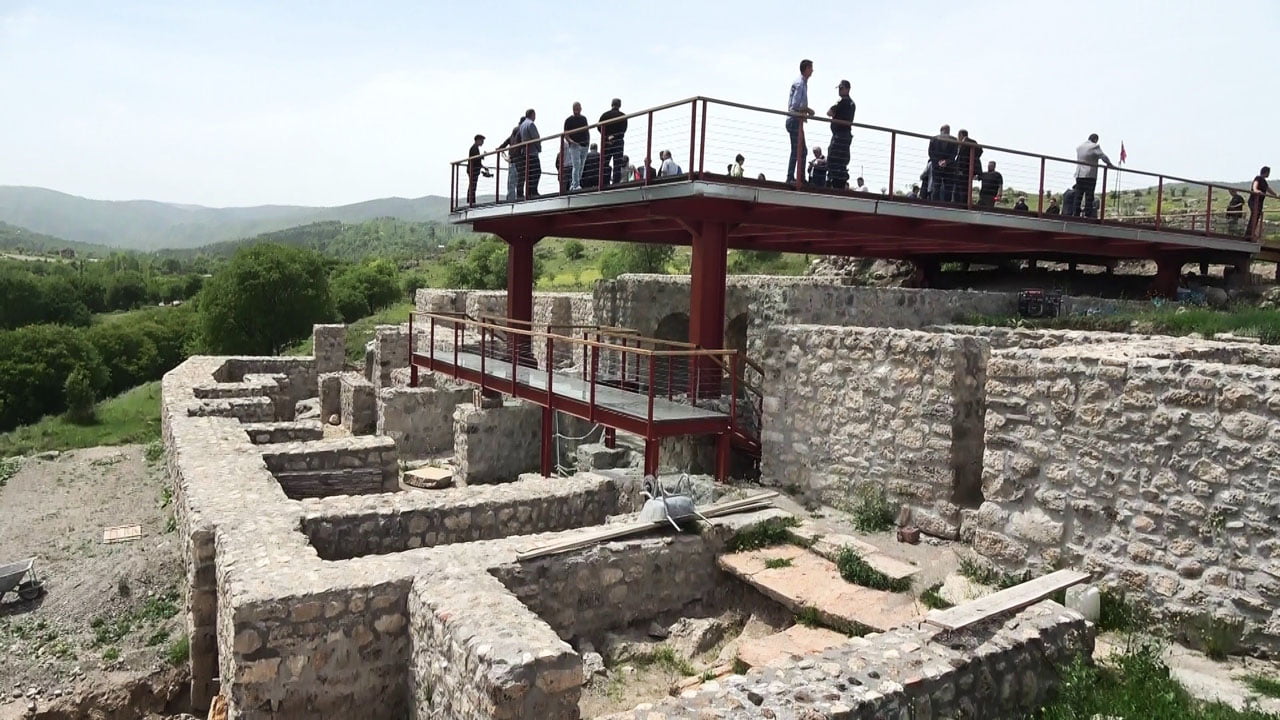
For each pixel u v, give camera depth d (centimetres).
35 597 944
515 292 1565
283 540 642
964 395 731
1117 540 577
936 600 618
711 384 1073
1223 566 521
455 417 1418
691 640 658
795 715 388
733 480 952
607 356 1698
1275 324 1081
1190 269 1895
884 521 776
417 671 548
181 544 960
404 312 3694
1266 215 2645
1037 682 473
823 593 642
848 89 1146
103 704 755
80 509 1309
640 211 1163
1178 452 544
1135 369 566
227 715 589
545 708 448
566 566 638
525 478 902
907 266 2067
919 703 422
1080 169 1463
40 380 2730
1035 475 630
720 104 980
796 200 1050
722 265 1086
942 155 1322
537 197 1253
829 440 838
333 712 553
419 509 745
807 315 1167
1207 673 493
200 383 1684
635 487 863
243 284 3350
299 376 2211
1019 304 1387
